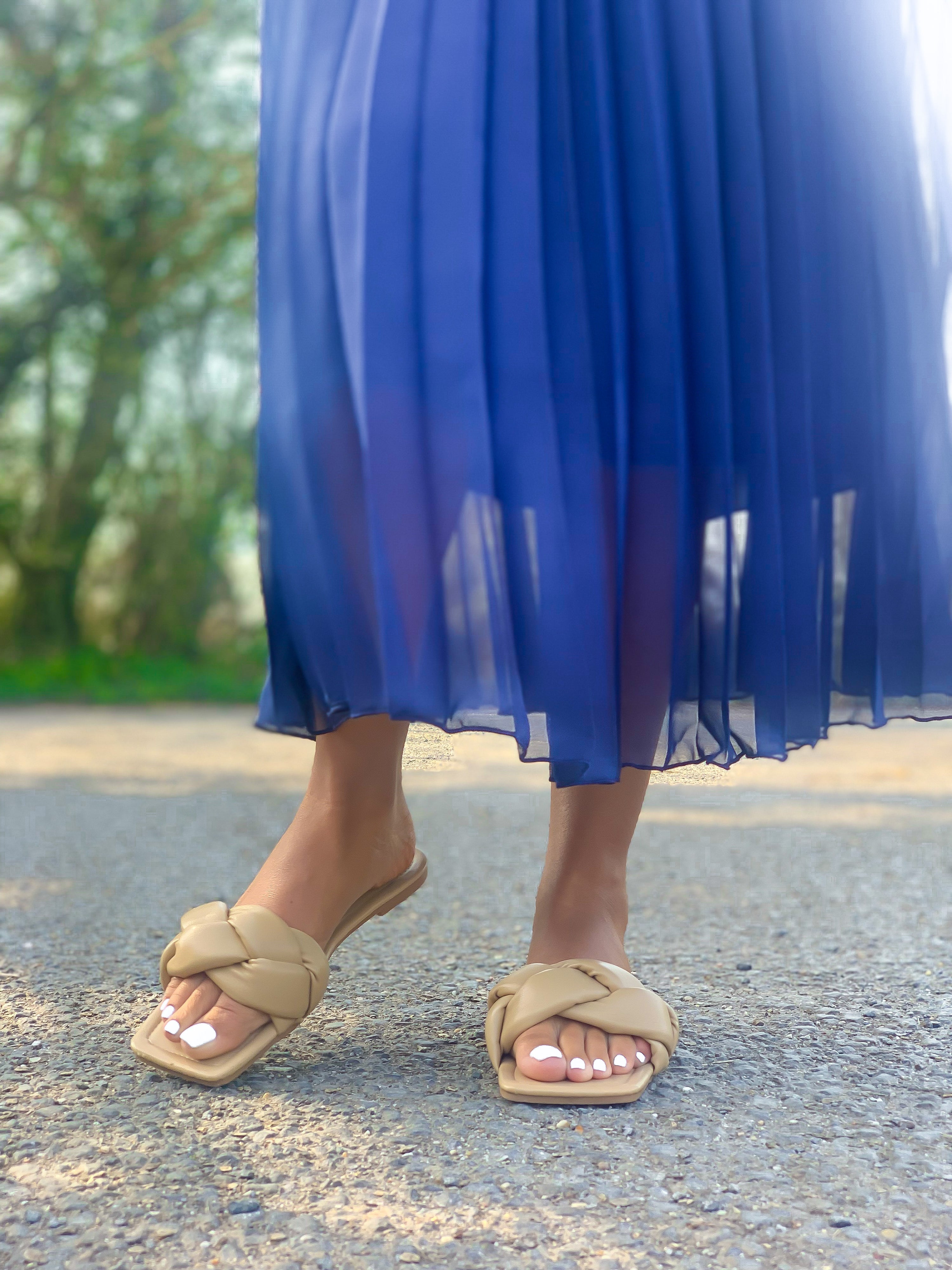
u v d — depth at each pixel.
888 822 2.39
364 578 0.96
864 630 1.04
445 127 0.94
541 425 0.93
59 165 8.86
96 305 9.04
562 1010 0.92
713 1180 0.77
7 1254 0.67
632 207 0.97
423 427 0.93
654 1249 0.68
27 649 8.98
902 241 1.08
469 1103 0.90
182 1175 0.77
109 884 1.75
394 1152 0.80
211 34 8.76
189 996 0.95
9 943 1.38
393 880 1.11
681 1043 1.05
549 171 0.95
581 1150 0.81
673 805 2.62
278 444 1.01
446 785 3.04
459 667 0.93
